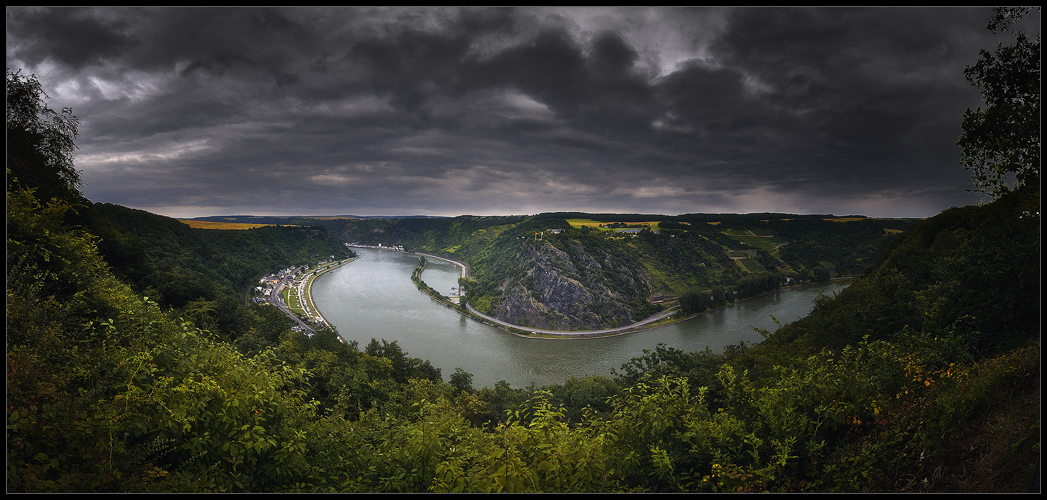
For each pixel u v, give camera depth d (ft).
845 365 29.35
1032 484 15.80
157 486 15.79
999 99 41.11
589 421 26.91
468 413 109.19
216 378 21.77
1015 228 46.21
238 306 203.10
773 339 145.59
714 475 20.98
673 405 25.79
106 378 21.62
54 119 88.28
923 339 34.06
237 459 18.43
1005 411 20.84
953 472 19.04
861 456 20.77
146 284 149.38
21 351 19.85
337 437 24.38
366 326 353.51
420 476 20.84
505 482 18.54
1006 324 45.88
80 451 15.96
